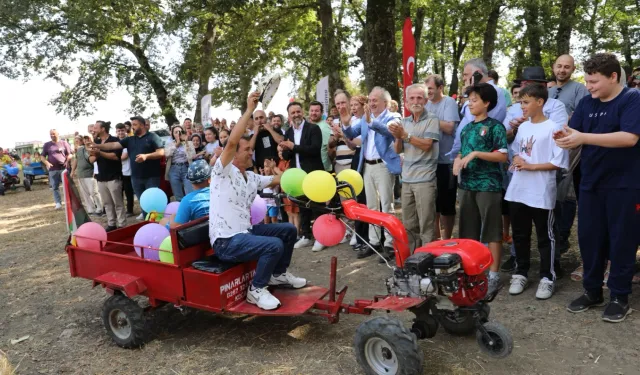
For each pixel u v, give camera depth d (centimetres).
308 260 604
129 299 394
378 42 890
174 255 370
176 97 1998
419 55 2070
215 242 371
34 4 1667
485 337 316
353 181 398
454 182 537
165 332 421
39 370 376
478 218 450
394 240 325
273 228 401
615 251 370
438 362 335
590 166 379
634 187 357
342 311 360
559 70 496
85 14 1578
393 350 289
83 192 1036
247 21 1570
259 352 370
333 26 1434
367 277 523
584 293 408
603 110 367
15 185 1830
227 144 357
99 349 404
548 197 417
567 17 1582
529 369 320
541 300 425
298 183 379
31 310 512
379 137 544
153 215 507
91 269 424
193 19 1639
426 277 304
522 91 421
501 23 2162
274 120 774
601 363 320
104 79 1931
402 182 519
